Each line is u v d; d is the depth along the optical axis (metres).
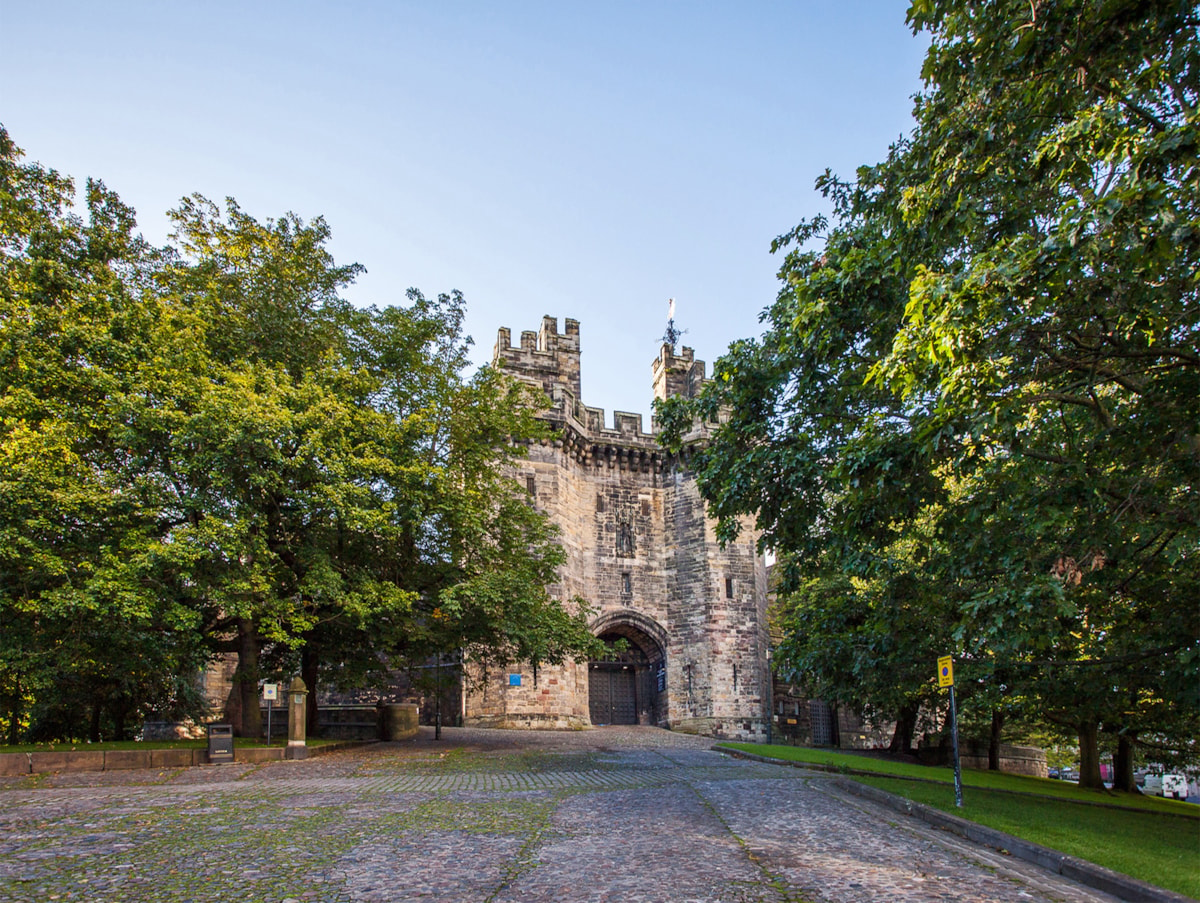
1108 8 9.91
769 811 13.08
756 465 16.27
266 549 21.02
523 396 39.06
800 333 15.01
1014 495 14.21
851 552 15.24
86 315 20.48
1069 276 9.93
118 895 7.45
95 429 20.27
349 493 21.59
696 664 42.81
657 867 8.76
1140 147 9.20
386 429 23.44
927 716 39.84
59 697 24.59
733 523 17.42
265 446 19.83
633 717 44.62
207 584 20.09
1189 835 14.06
